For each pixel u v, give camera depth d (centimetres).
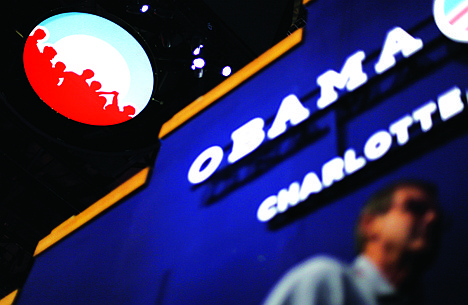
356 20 452
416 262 153
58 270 593
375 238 158
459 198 298
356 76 407
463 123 326
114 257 530
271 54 521
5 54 587
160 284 457
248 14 755
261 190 433
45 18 616
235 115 515
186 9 759
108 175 870
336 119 408
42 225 992
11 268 1152
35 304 577
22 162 906
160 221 511
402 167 339
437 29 378
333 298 132
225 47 793
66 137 600
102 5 749
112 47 640
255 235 410
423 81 365
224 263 417
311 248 360
